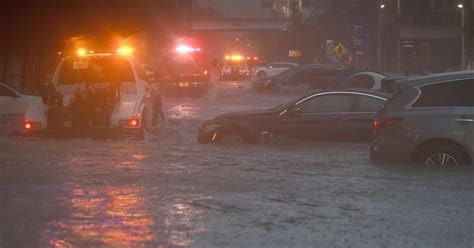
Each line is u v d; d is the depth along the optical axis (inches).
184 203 756.0
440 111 966.4
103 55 1480.1
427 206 737.0
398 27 7022.6
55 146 1275.8
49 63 2819.9
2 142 1326.3
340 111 1314.0
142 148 1263.5
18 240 610.9
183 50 3435.0
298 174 949.8
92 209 727.1
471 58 4896.7
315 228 647.1
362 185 858.8
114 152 1191.6
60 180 898.7
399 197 783.7
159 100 1726.1
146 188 842.8
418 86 989.8
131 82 1472.7
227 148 1278.3
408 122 976.3
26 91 2915.8
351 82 2310.5
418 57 7273.6
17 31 2586.1
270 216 695.7
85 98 1378.0
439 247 585.6
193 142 1397.6
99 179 906.1
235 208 731.4
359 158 1112.8
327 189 836.6
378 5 7165.4
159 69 1604.3
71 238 615.5
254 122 1338.6
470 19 4128.9
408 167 975.0
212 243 597.6
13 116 2030.0
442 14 7298.2
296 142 1322.6
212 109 2556.6
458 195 791.1
